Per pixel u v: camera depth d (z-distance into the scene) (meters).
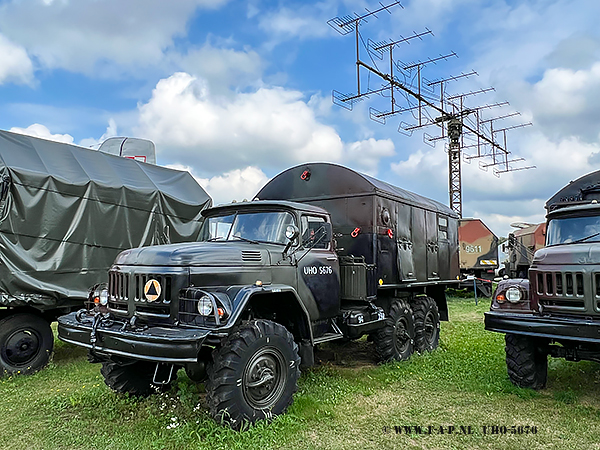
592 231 5.65
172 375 4.62
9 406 5.02
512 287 5.48
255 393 4.23
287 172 7.41
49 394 5.46
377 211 6.61
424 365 6.70
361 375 6.19
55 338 8.59
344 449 3.91
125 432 4.20
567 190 7.83
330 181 6.96
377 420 4.57
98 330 4.18
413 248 7.76
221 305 4.01
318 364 6.81
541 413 4.77
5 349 6.29
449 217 9.48
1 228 6.25
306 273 5.37
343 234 6.73
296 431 4.18
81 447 3.95
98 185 7.34
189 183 9.30
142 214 7.95
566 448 3.96
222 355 4.06
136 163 8.61
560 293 4.94
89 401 5.00
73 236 6.98
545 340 5.46
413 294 7.95
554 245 5.84
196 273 4.27
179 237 8.56
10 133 6.93
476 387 5.59
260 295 4.82
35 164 6.76
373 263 6.46
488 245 19.33
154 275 4.27
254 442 3.90
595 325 4.56
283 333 4.52
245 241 5.30
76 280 6.97
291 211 5.43
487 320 5.33
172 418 4.30
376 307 6.51
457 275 9.66
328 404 4.94
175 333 3.88
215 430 4.02
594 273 4.73
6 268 6.25
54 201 6.82
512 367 5.54
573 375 6.09
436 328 8.18
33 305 6.50
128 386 5.05
